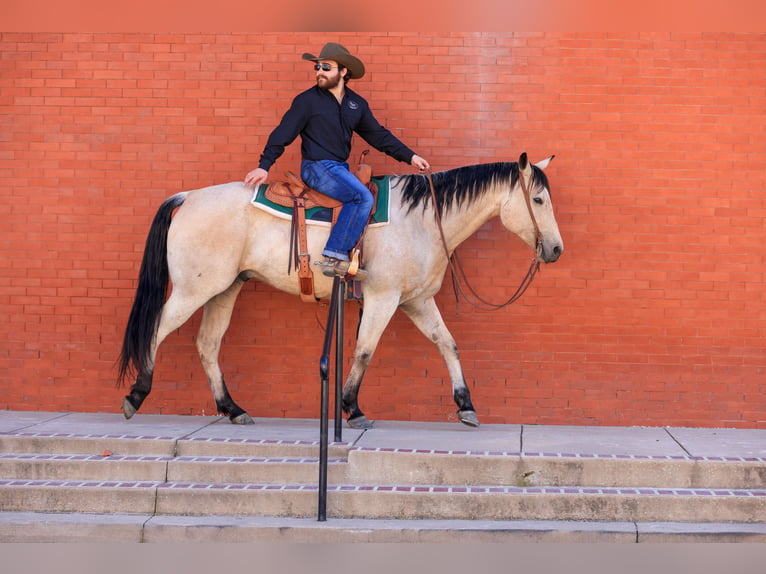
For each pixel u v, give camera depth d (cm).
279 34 700
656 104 680
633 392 682
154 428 635
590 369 684
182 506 543
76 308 706
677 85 679
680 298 679
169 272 639
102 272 705
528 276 688
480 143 690
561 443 593
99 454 589
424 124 693
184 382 704
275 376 701
